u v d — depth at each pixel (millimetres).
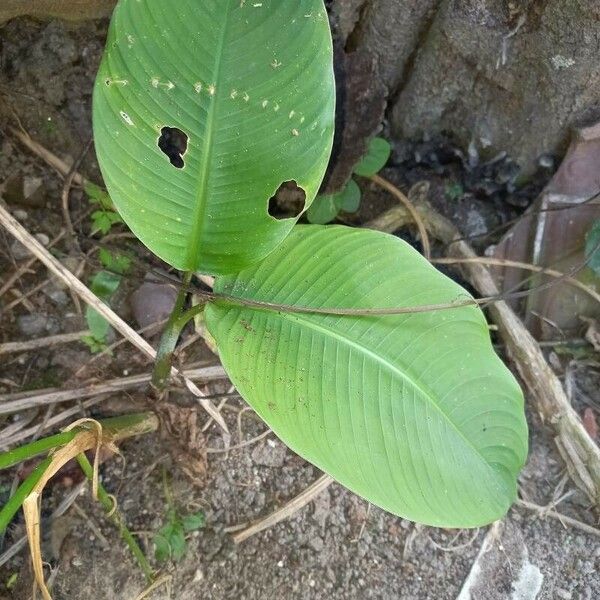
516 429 460
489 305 655
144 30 368
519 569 601
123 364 634
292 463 625
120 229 655
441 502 431
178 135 541
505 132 648
